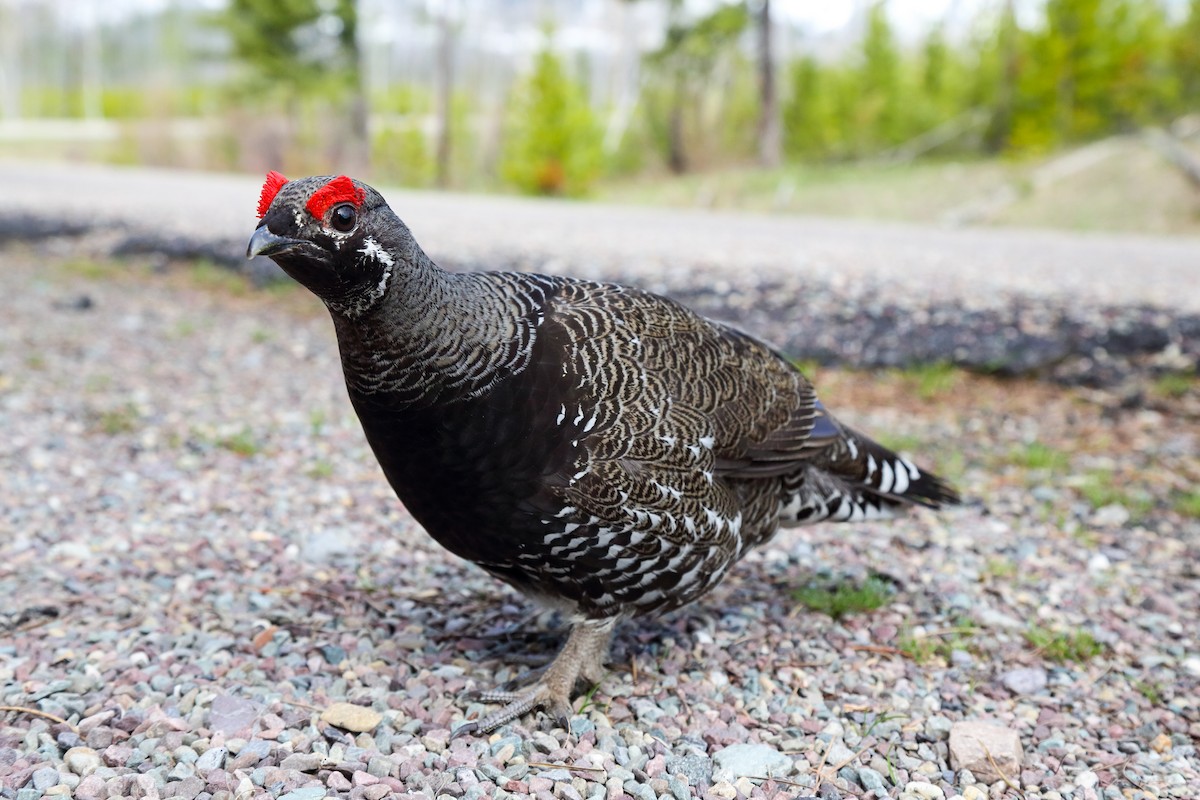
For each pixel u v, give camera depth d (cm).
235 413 110
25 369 123
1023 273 158
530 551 58
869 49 592
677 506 58
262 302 161
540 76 484
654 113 608
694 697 63
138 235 191
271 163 577
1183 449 100
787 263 162
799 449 65
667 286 143
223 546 79
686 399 59
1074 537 84
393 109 901
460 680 64
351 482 92
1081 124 458
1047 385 118
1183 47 468
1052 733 61
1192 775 58
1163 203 332
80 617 67
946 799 56
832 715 62
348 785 53
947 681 65
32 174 375
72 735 56
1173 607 73
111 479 90
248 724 57
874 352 125
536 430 55
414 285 53
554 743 58
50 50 1795
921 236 232
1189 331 120
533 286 58
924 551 82
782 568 79
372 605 71
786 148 602
